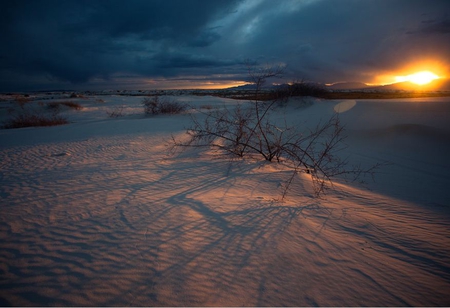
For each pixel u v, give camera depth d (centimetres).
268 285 241
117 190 502
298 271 263
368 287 244
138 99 5050
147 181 564
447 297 233
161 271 257
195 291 230
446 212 500
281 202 460
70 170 658
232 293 229
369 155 1156
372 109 2150
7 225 355
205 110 2606
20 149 959
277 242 318
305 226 366
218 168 687
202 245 306
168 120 2044
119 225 355
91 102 4191
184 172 643
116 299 219
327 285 244
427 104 2142
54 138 1251
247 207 429
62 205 426
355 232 359
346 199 513
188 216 387
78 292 227
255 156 835
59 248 298
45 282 240
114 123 1898
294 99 2652
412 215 452
